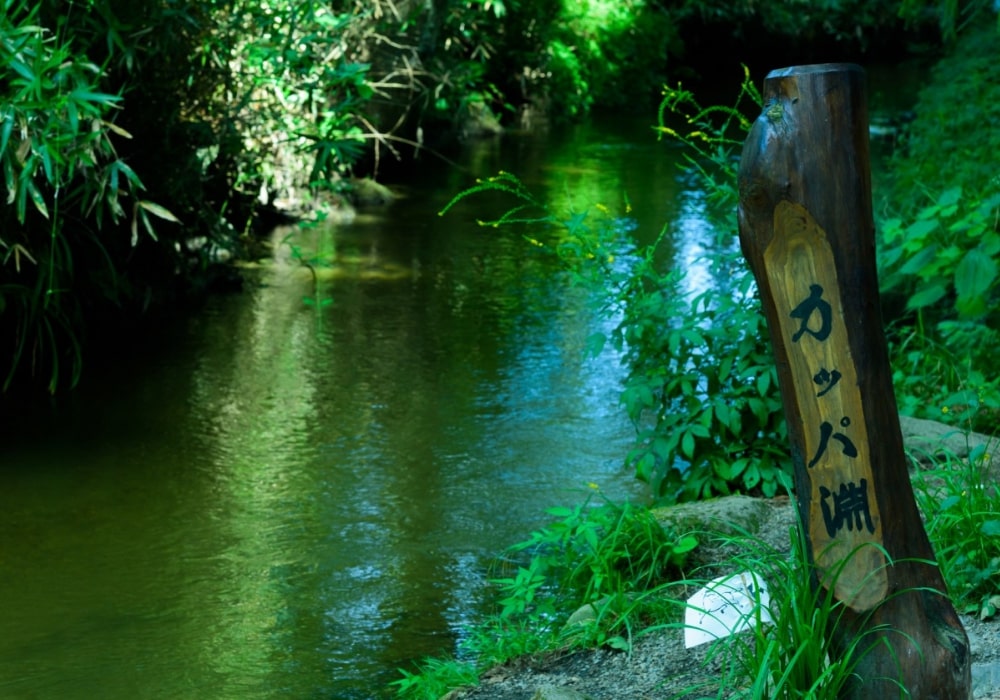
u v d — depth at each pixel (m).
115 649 4.16
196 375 7.28
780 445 4.67
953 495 3.68
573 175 14.16
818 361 2.32
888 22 28.34
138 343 7.89
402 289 9.24
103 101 5.61
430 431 6.36
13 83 5.52
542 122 19.00
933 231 6.54
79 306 7.38
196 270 9.30
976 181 7.77
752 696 2.39
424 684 3.61
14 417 6.56
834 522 2.36
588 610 3.75
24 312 7.06
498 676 3.50
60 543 5.05
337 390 7.01
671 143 17.05
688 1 24.25
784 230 2.30
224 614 4.42
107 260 8.03
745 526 4.15
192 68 8.45
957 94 11.38
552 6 20.09
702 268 9.66
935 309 7.41
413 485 5.66
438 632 4.25
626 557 3.99
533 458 5.99
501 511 5.36
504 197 12.88
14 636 4.25
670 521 4.15
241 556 4.92
